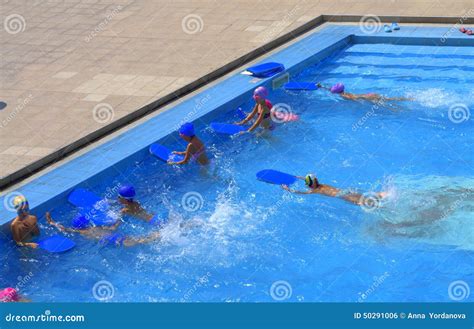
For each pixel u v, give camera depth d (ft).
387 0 50.96
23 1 55.72
